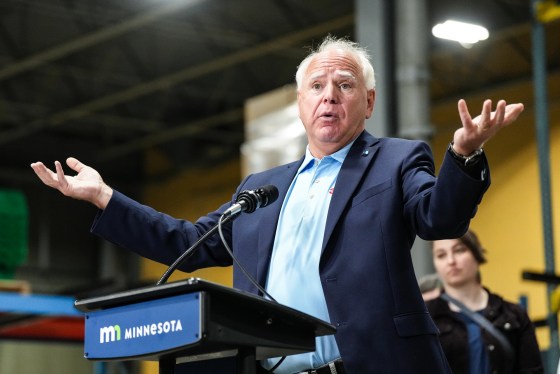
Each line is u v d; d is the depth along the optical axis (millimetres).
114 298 2979
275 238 3844
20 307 9289
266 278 3797
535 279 7516
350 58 3980
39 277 24219
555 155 18078
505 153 18812
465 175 3252
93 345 3045
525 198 18328
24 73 21047
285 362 3664
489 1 17781
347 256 3592
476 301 6035
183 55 20328
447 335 5887
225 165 23594
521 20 17844
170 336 2863
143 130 24109
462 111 3201
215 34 19188
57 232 24719
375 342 3473
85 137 24938
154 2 17625
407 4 9547
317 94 3934
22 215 12047
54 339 10883
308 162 3988
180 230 4004
